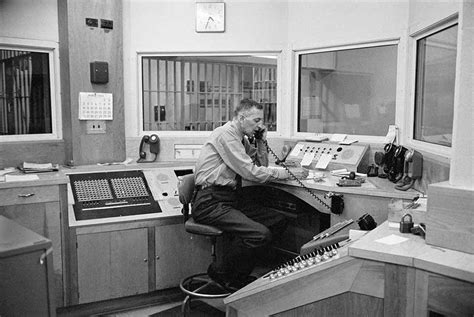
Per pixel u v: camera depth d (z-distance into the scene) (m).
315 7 4.01
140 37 4.11
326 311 1.86
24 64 3.72
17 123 3.73
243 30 4.19
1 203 2.97
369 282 1.72
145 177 3.72
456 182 1.73
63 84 3.80
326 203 3.11
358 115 3.90
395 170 3.14
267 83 4.36
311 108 4.25
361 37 3.71
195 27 4.16
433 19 2.88
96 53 3.79
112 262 3.29
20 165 3.57
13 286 1.43
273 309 2.02
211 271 3.32
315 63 4.16
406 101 3.41
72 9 3.65
